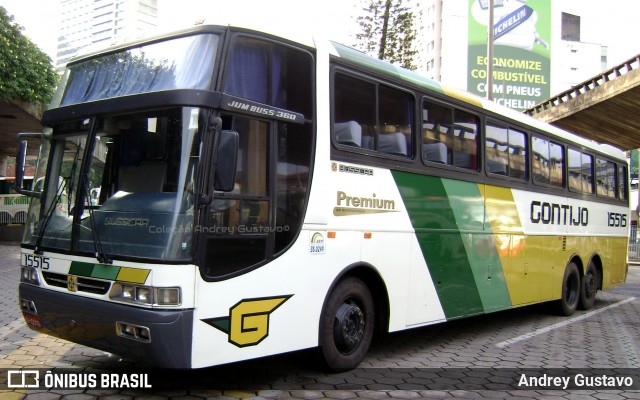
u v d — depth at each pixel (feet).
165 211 13.97
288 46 16.75
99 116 15.85
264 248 15.48
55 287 15.85
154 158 14.64
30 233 17.02
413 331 27.37
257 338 15.23
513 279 27.61
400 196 20.62
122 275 14.08
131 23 31.53
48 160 17.06
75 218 15.48
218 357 14.23
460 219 23.75
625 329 30.40
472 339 26.07
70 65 18.10
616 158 42.34
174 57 15.43
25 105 58.70
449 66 236.63
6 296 31.68
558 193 32.68
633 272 81.71
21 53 56.49
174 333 13.35
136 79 15.88
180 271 13.56
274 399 15.70
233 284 14.61
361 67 19.30
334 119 18.03
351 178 18.49
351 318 18.72
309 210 16.88
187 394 15.84
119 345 14.21
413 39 88.69
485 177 25.62
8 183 83.97
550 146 32.24
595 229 37.91
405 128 21.22
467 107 24.75
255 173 15.40
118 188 15.07
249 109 15.12
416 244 21.30
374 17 87.81
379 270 19.57
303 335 16.71
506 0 239.71
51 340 21.58
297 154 16.70
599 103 86.28
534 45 238.89
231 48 15.10
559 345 25.49
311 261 16.92
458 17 238.27
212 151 14.14
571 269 34.55
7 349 20.18
